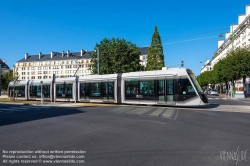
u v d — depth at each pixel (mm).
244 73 37688
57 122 11359
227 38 72562
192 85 18391
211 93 57875
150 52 64438
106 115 14047
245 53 38750
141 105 21484
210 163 5117
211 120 11781
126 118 12594
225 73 40312
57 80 28047
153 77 20219
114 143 6926
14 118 13148
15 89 33469
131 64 47938
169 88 19266
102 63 47750
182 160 5312
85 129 9312
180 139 7430
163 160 5312
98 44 50188
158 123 10781
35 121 11828
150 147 6453
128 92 21688
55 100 28047
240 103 25594
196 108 18359
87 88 24766
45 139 7578
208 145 6660
